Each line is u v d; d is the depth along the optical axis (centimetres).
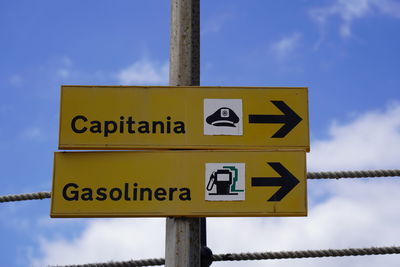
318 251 789
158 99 696
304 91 704
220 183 672
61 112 691
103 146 682
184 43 719
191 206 666
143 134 686
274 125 693
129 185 672
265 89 703
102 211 664
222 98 698
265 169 677
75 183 673
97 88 698
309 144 688
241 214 664
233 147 685
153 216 662
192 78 711
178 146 683
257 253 782
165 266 661
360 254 788
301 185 674
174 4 733
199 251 664
